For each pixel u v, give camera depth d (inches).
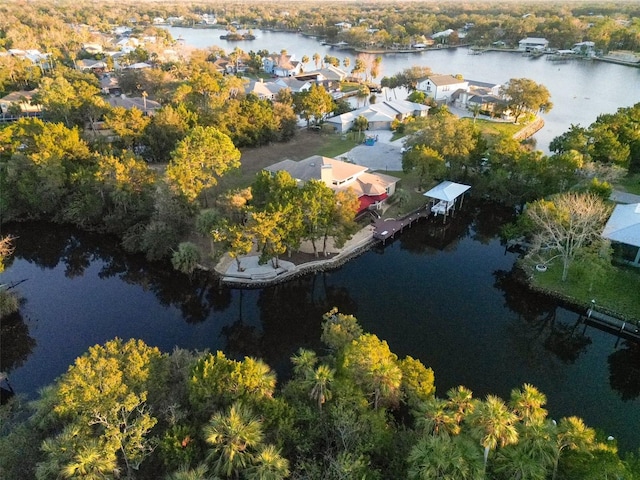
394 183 3070.9
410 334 1962.4
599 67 7741.1
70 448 1097.4
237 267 2354.8
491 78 6983.3
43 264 2679.6
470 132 3228.3
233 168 2910.9
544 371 1786.4
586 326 2031.3
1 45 7765.8
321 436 1253.7
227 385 1278.3
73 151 3026.6
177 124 3595.0
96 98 4114.2
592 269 2031.3
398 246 2706.7
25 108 4680.1
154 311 2206.0
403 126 4549.7
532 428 1043.9
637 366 1843.0
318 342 2011.6
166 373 1384.1
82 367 1250.0
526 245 2573.8
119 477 1154.7
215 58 7805.1
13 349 1926.7
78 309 2213.3
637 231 2250.2
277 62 7480.3
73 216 2847.0
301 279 2341.3
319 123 4690.0
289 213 2190.0
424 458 987.9
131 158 2783.0
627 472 973.2
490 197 3075.8
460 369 1770.4
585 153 3176.7
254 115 4060.0
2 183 2849.4
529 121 4736.7
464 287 2298.2
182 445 1165.1
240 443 1082.7
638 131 3474.4
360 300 2197.3
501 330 1999.3
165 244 2449.6
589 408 1615.4
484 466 989.8
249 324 2129.7
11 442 1184.8
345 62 7416.3
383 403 1396.4
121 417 1207.6
